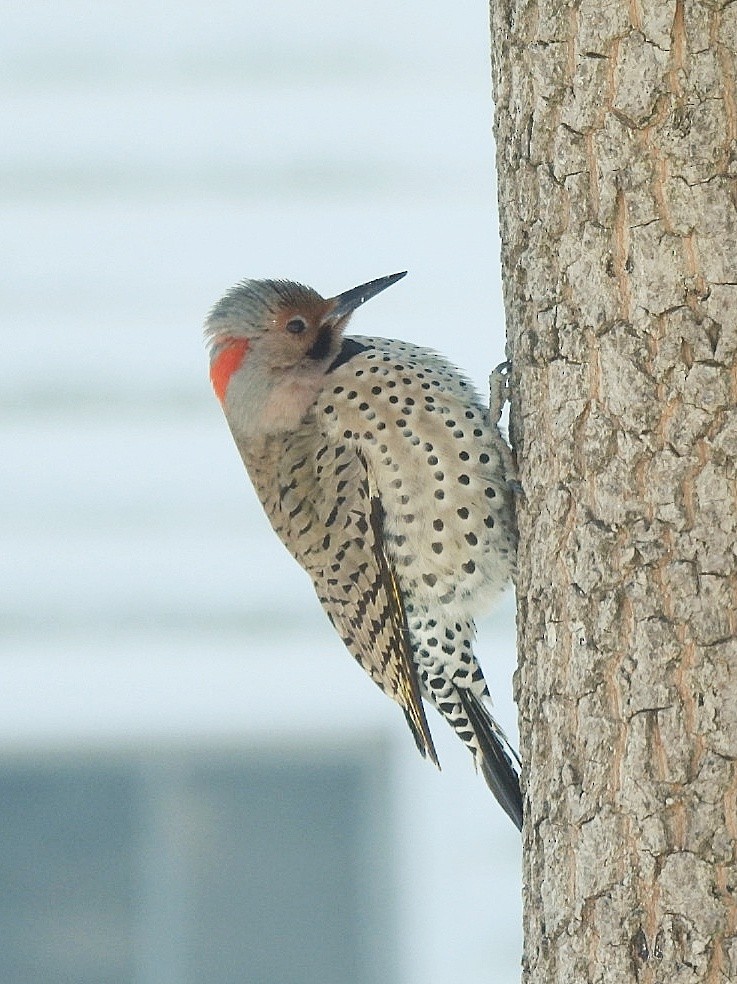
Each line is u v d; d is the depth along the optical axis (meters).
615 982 7.43
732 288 7.56
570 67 7.99
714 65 7.60
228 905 17.38
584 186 7.91
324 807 16.48
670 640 7.49
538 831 7.98
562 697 7.89
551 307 8.12
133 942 17.33
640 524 7.63
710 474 7.52
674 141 7.64
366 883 16.44
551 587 8.07
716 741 7.36
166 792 16.73
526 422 8.35
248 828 16.94
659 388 7.64
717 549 7.48
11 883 17.28
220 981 17.30
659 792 7.42
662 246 7.65
